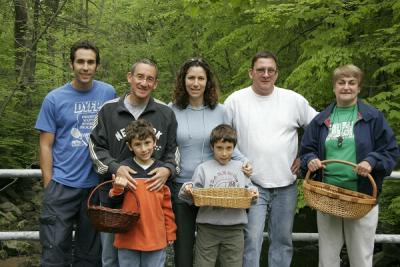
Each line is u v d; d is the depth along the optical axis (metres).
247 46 8.71
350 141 3.45
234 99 3.83
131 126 3.34
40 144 3.64
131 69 3.47
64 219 3.59
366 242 3.52
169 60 14.48
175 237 3.49
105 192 3.47
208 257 3.53
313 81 7.52
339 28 7.19
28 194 11.60
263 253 8.37
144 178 3.38
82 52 3.56
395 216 6.66
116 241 3.38
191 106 3.66
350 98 3.46
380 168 3.34
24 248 8.75
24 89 10.84
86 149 3.64
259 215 3.69
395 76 7.06
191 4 5.91
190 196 3.44
